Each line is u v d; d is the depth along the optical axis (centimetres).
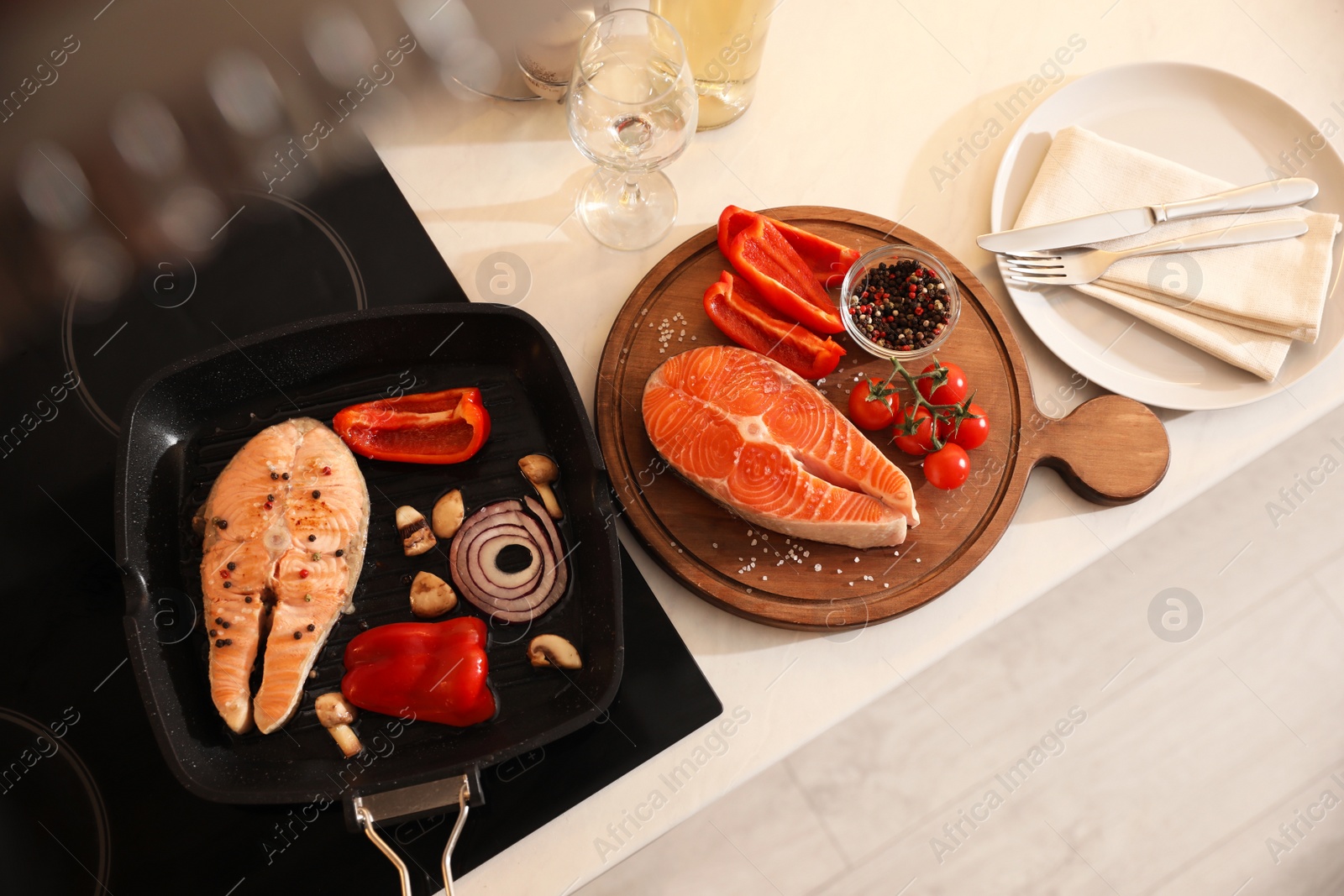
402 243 116
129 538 90
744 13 103
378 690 91
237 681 92
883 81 128
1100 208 116
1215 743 185
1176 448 115
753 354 106
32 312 113
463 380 106
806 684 104
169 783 95
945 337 105
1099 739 185
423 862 93
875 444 109
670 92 95
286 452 99
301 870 93
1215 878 179
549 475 102
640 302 112
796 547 103
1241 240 113
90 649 100
